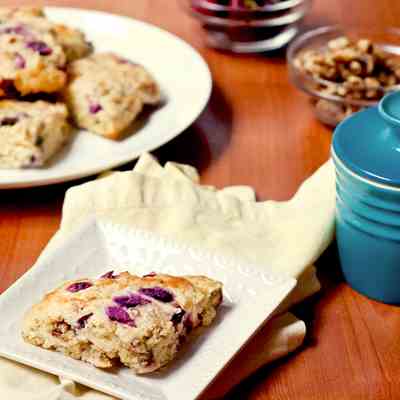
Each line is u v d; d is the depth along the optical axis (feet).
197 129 3.70
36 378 2.84
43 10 4.12
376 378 2.91
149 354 2.78
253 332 2.86
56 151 3.54
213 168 3.52
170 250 3.08
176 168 3.38
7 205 3.38
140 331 2.78
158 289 2.87
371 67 3.59
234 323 2.90
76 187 3.25
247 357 2.89
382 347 2.98
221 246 3.13
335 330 3.02
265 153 3.59
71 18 4.17
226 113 3.78
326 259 3.22
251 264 3.02
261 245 3.14
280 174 3.50
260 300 2.94
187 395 2.75
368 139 3.00
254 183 3.46
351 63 3.60
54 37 3.78
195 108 3.65
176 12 4.47
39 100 3.61
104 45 4.07
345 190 3.00
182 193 3.27
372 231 3.00
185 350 2.85
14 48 3.68
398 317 3.06
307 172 3.51
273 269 3.06
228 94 3.89
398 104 3.00
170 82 3.85
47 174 3.34
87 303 2.83
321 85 3.62
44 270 3.02
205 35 4.19
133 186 3.24
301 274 3.06
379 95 3.57
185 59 3.91
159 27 4.34
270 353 2.91
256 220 3.24
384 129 3.00
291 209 3.26
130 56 4.01
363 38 3.94
